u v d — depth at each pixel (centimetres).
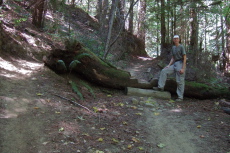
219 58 1253
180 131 401
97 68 636
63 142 306
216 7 964
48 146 290
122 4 1035
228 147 340
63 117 383
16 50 705
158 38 1906
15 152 268
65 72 639
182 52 609
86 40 1083
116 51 1398
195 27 1077
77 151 289
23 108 379
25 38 817
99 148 306
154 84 670
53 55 621
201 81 804
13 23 851
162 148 335
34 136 308
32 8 1139
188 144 353
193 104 590
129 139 348
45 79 554
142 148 325
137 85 656
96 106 485
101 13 1243
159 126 420
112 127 385
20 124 329
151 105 529
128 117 448
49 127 339
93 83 668
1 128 305
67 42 611
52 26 1110
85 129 359
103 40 1185
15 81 485
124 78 648
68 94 502
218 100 635
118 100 556
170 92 672
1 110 351
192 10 1013
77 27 1333
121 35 1542
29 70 588
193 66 905
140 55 1822
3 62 581
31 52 761
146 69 1169
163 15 1276
